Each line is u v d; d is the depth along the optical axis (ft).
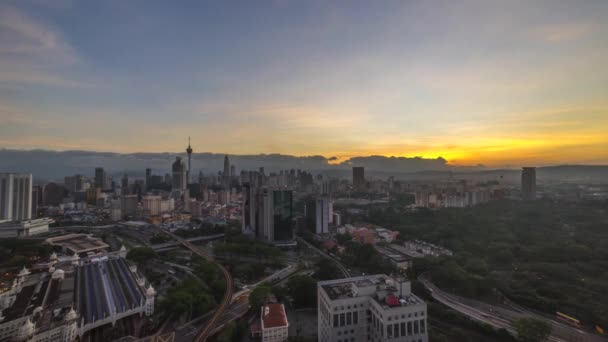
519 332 605.31
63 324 616.39
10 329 632.79
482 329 653.30
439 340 573.74
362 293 549.54
